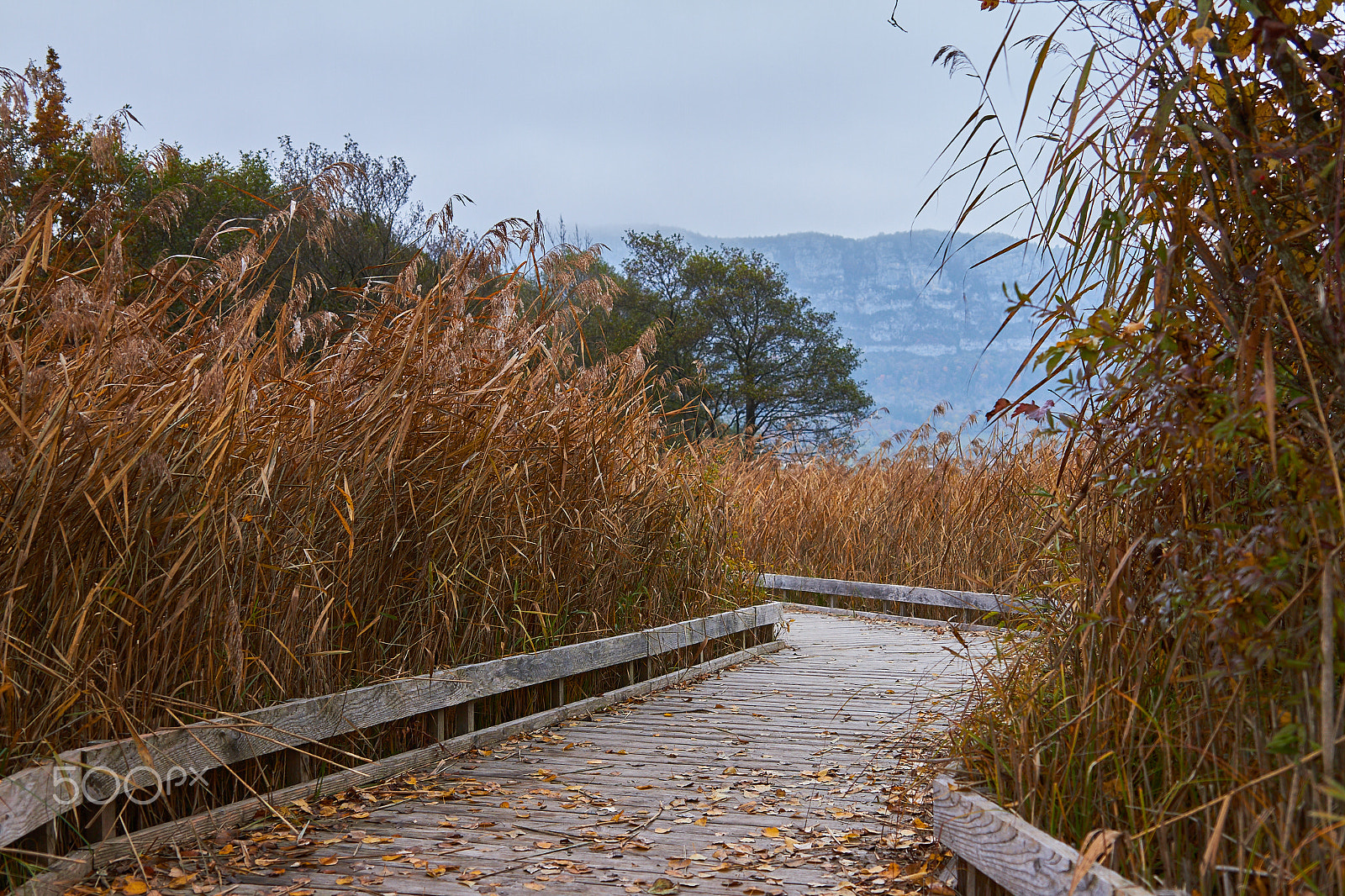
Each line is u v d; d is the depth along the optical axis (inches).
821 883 149.6
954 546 490.0
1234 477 110.0
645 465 326.6
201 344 191.0
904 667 359.3
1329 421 102.1
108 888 142.6
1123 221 105.7
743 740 244.5
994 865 122.7
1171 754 113.3
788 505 592.7
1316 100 101.1
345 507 205.0
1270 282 94.9
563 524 276.7
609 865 157.3
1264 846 100.7
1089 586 131.7
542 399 276.5
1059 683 136.7
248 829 170.7
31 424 147.9
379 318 226.7
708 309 1507.1
